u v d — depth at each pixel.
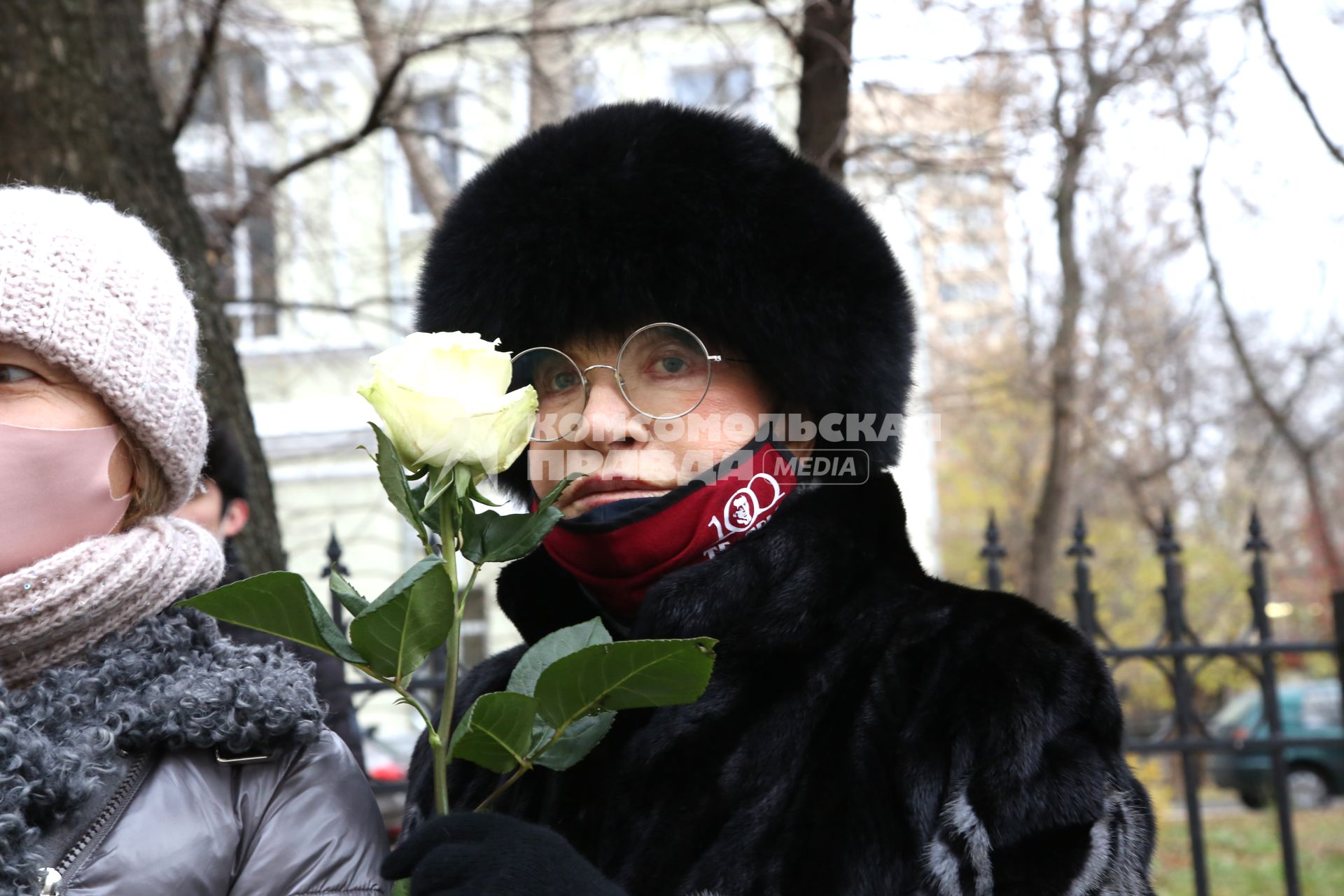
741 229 1.52
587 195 1.54
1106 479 9.88
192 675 1.21
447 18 6.25
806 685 1.38
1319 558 15.00
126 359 1.24
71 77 3.24
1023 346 7.98
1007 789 1.23
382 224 7.31
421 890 1.07
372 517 10.37
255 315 6.44
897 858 1.27
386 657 1.07
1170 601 3.86
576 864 1.10
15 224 1.23
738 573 1.40
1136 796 1.28
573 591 1.60
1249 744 3.76
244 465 2.64
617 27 4.69
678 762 1.39
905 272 1.71
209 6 4.39
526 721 1.12
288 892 1.17
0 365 1.23
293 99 6.21
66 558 1.21
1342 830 8.58
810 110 3.62
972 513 17.53
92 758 1.14
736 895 1.29
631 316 1.54
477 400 1.03
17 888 1.07
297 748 1.24
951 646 1.36
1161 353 9.05
